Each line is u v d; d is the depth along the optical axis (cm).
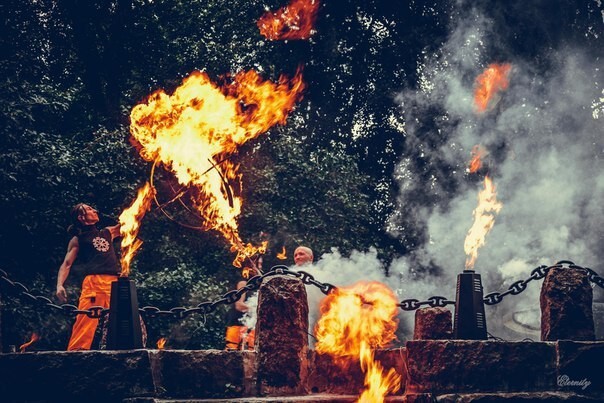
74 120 1819
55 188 1535
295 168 1877
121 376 708
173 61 1916
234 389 741
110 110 1878
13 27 1823
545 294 818
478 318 806
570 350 777
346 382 796
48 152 1527
